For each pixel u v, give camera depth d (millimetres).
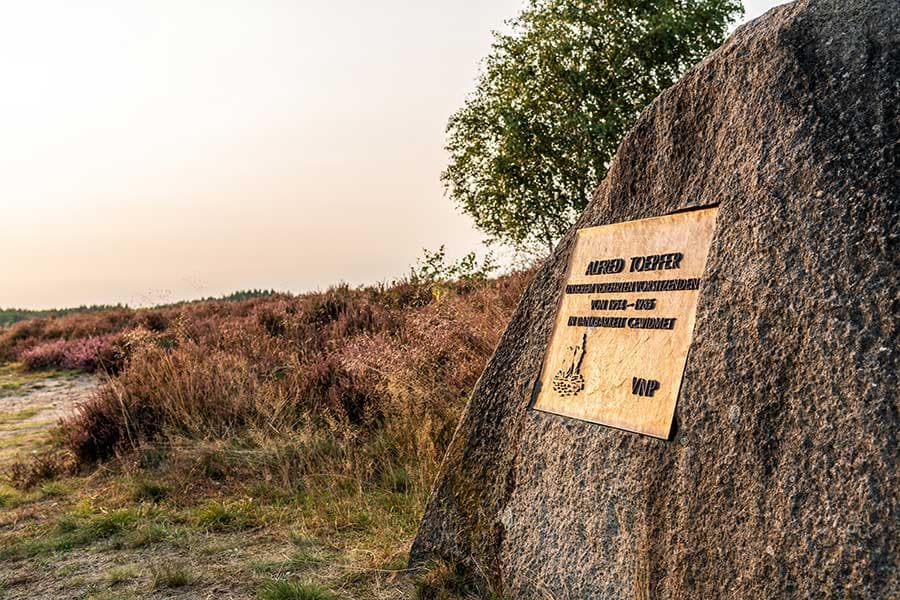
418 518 4227
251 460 5566
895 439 1946
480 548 3336
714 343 2502
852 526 1976
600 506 2791
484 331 6762
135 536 4324
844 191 2230
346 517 4379
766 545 2166
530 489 3172
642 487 2621
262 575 3598
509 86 17188
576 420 3018
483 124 17141
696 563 2363
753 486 2244
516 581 3109
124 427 6355
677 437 2541
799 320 2250
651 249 2938
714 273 2590
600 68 16672
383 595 3279
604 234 3230
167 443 6102
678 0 16594
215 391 6773
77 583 3688
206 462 5648
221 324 11273
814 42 2441
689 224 2775
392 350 7059
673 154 2965
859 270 2139
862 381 2049
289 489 5016
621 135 16172
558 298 3398
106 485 5551
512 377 3496
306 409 6473
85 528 4527
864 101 2250
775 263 2369
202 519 4570
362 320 9789
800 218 2328
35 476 5816
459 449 3609
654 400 2674
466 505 3477
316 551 3879
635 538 2613
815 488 2084
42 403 9891
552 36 16875
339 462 5297
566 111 16359
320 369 7223
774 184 2436
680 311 2691
